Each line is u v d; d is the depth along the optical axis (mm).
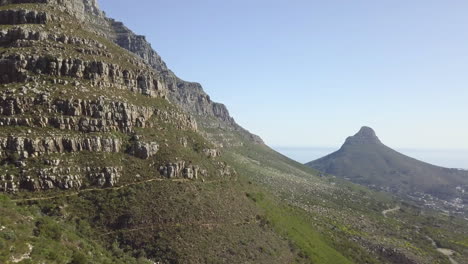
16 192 116562
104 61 164500
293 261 143750
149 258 112250
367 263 193125
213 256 119750
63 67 151250
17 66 144000
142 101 170250
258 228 148750
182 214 129000
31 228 89688
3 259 70750
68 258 83250
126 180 134375
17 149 123688
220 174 172250
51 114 136500
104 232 116250
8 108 131875
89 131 140875
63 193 122438
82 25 187375
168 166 145625
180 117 186500
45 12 170500
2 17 166000
